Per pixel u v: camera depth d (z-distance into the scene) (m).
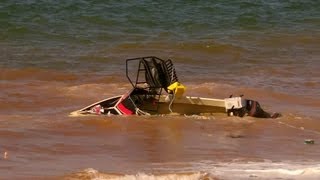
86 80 68.62
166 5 115.50
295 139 47.03
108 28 100.00
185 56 83.50
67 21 102.06
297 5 121.81
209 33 99.81
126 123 50.16
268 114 53.91
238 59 83.25
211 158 41.28
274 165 39.59
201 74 73.06
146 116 52.41
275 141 46.22
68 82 67.81
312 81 70.38
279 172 37.66
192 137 46.81
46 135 46.03
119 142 45.00
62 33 94.44
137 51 85.38
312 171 37.84
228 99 53.56
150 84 53.53
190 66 78.12
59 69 73.38
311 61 82.94
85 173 36.94
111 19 104.75
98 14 106.81
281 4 122.00
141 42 90.06
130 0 117.19
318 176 37.00
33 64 74.81
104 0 114.56
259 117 53.28
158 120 51.34
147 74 53.56
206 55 85.12
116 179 35.84
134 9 111.69
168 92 53.56
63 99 59.38
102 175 36.56
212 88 64.44
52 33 94.06
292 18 114.12
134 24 103.75
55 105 57.00
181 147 43.97
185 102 53.78
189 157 41.41
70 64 75.88
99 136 46.50
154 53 84.50
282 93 63.88
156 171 37.78
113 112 52.91
